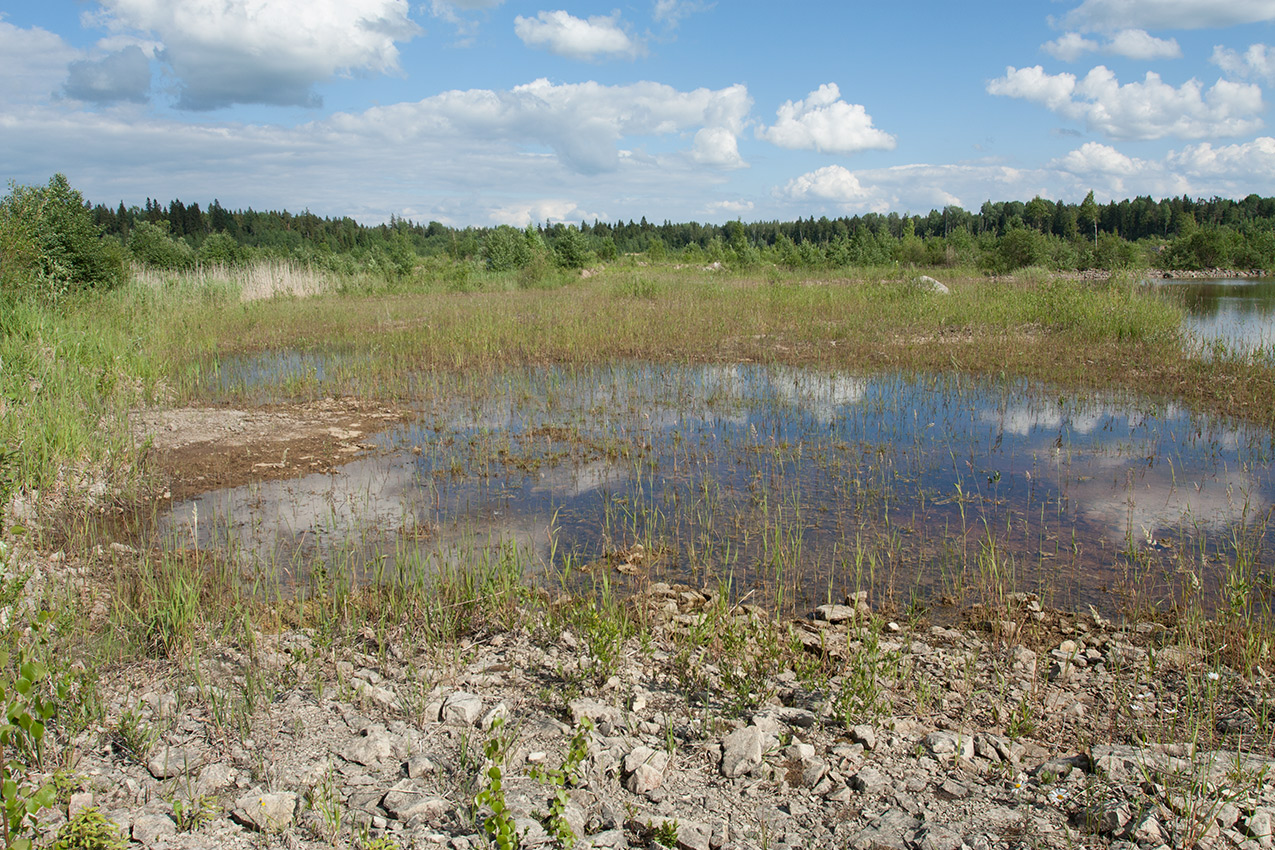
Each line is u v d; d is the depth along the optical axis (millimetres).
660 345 15172
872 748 3400
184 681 3865
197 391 11750
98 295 17484
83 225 18547
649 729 3555
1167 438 8711
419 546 6059
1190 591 5051
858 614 4797
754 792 3115
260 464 8164
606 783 3145
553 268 34094
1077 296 16828
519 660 4203
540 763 3229
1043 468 7742
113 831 2625
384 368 13383
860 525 6363
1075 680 4043
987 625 4742
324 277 29750
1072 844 2764
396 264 35000
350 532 6336
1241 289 33312
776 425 9539
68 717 3391
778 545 5707
